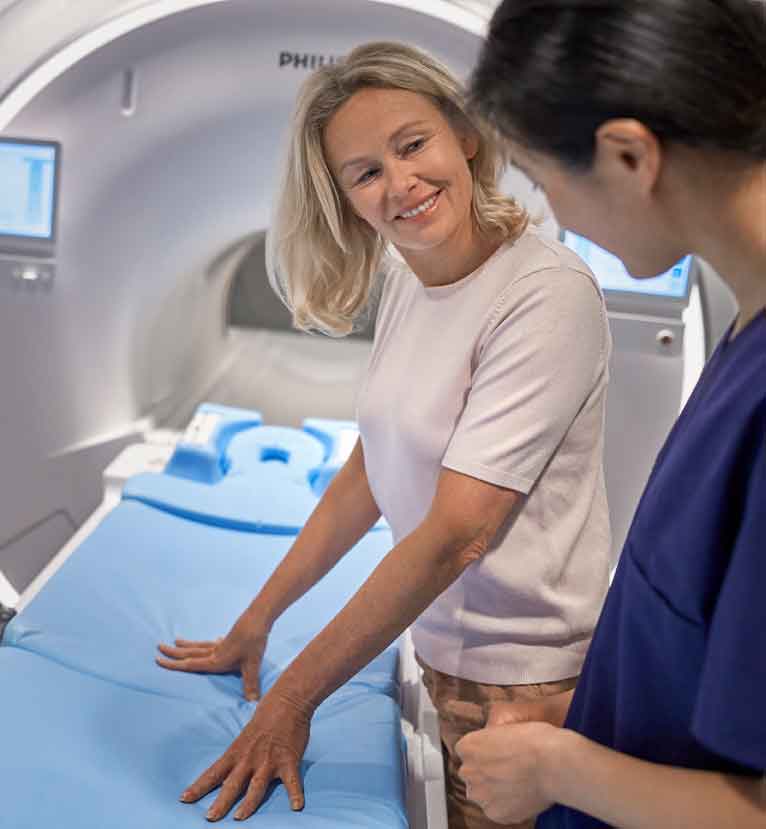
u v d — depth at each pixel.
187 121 2.19
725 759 0.79
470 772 0.89
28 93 2.18
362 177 1.17
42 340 2.33
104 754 1.21
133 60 2.15
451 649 1.27
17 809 1.09
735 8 0.67
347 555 1.82
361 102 1.14
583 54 0.67
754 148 0.67
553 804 0.94
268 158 2.22
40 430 2.40
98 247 2.29
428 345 1.20
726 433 0.72
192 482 2.06
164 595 1.64
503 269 1.14
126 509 1.91
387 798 1.17
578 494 1.19
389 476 1.27
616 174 0.70
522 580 1.18
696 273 2.22
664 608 0.77
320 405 3.43
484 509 1.10
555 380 1.08
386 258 1.38
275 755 1.17
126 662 1.44
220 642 1.45
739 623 0.69
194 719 1.33
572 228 0.78
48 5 2.13
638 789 0.78
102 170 2.23
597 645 0.90
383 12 2.07
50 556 2.50
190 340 2.92
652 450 2.24
